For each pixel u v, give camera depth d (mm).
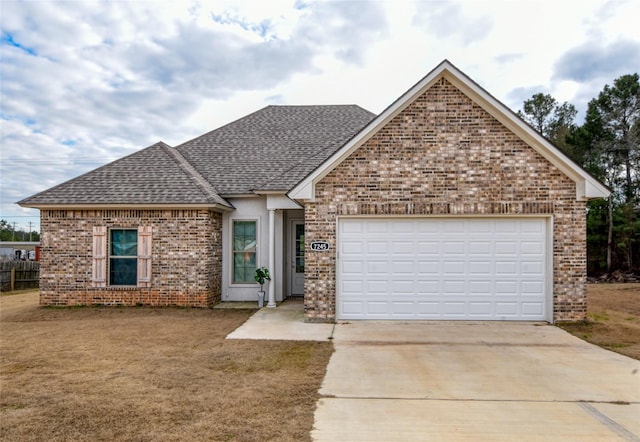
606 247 30203
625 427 4562
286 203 12523
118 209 12172
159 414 4770
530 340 8523
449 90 10164
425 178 10148
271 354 7430
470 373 6461
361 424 4590
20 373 6305
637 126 29094
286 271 14438
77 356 7270
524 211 9961
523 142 10031
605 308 12812
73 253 12234
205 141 15984
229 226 13484
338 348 7883
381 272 10312
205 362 6906
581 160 31031
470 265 10211
